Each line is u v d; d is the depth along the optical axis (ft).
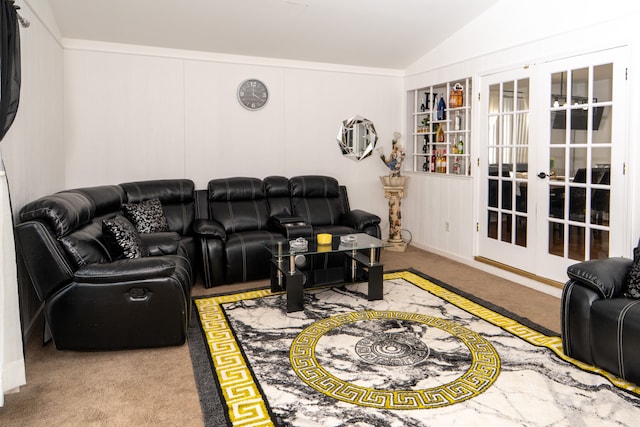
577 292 8.13
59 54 13.32
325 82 17.67
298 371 7.92
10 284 6.96
